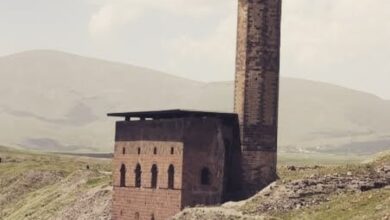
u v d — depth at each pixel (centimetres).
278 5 7381
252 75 7312
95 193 9344
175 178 7200
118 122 8169
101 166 14288
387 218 5291
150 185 7562
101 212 8731
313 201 6350
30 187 12362
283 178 6944
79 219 9044
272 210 6372
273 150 7362
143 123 7738
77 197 9938
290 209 6331
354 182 6462
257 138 7306
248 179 7288
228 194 7319
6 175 13050
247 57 7325
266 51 7325
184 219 6712
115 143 8212
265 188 6906
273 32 7350
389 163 6656
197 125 7200
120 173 8056
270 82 7344
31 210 10694
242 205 6656
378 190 6166
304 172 7081
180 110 7138
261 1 7325
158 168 7456
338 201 6178
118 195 8062
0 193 12419
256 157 7294
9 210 11544
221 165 7288
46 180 12481
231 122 7406
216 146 7281
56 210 9956
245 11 7356
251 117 7306
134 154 7862
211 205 7106
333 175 6538
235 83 7431
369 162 7038
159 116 7750
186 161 7131
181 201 7106
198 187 7175
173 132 7269
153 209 7494
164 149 7388
